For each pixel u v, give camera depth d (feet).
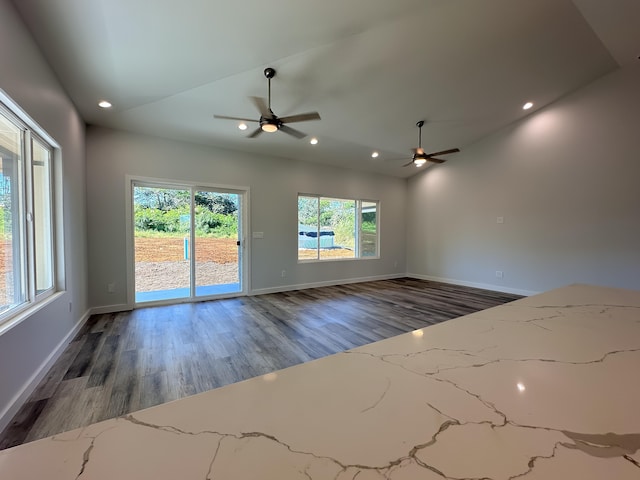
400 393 2.23
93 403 6.66
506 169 18.33
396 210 24.53
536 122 16.87
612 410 2.02
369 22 8.66
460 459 1.58
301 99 12.50
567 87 14.83
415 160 15.57
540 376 2.50
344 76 11.27
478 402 2.11
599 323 3.90
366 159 20.29
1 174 6.54
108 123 13.08
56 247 9.36
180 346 9.89
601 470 1.52
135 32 7.34
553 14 9.87
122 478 1.44
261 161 17.90
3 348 5.79
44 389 7.20
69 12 6.46
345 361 2.80
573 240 15.67
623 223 14.12
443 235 22.25
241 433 1.77
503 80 13.17
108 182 13.55
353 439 1.73
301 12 7.57
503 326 3.78
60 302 9.10
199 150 15.83
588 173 15.08
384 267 23.95
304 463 1.54
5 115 6.56
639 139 13.60
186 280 15.88
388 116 14.87
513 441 1.72
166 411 1.99
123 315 13.33
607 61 13.17
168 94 11.03
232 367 8.44
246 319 12.91
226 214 16.96
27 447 1.66
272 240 18.40
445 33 9.88
